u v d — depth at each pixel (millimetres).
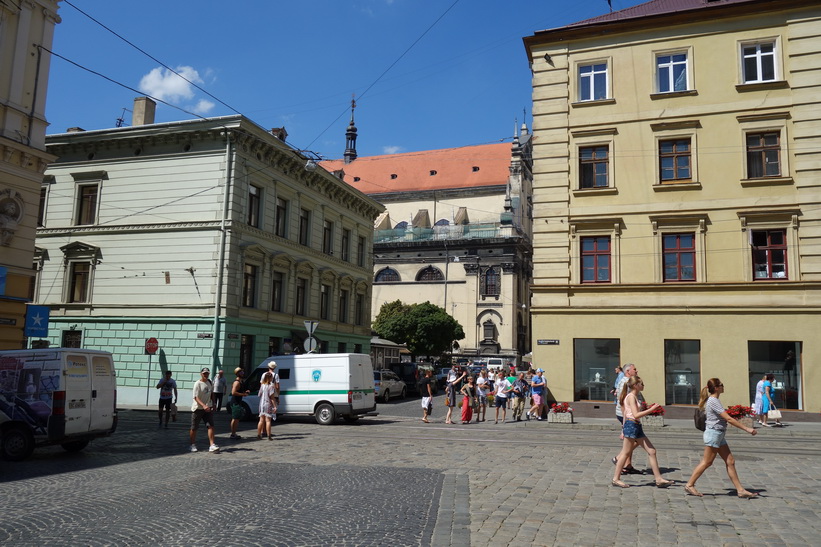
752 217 23641
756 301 23266
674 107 24922
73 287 32375
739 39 24547
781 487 10266
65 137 32562
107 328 31219
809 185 23125
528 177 78812
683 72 25219
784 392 22844
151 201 31391
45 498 9289
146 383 30188
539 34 26734
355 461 13047
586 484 10453
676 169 24906
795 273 23000
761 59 24453
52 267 32531
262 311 32406
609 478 11031
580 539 7203
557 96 26406
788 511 8539
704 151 24422
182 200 30859
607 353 24844
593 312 25000
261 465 12445
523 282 74250
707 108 24531
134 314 30844
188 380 29328
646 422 20922
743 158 23984
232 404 17109
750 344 23391
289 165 34656
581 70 26547
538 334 25516
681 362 24000
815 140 23234
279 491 9805
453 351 69500
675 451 14664
